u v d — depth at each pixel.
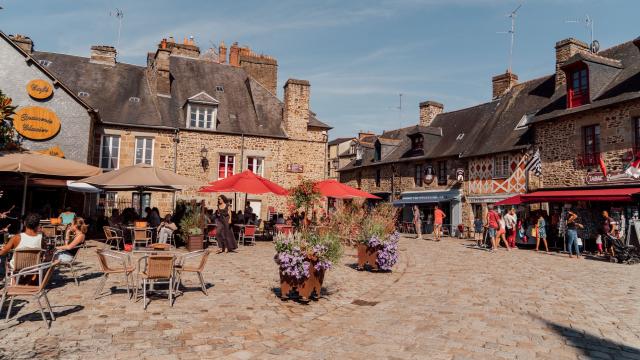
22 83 15.61
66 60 20.41
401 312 6.10
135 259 9.95
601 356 4.38
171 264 5.85
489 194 21.16
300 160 21.48
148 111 19.45
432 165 25.25
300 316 5.80
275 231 14.92
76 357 3.96
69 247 6.94
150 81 21.17
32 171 9.46
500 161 20.64
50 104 15.98
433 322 5.55
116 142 18.45
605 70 16.59
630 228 12.69
